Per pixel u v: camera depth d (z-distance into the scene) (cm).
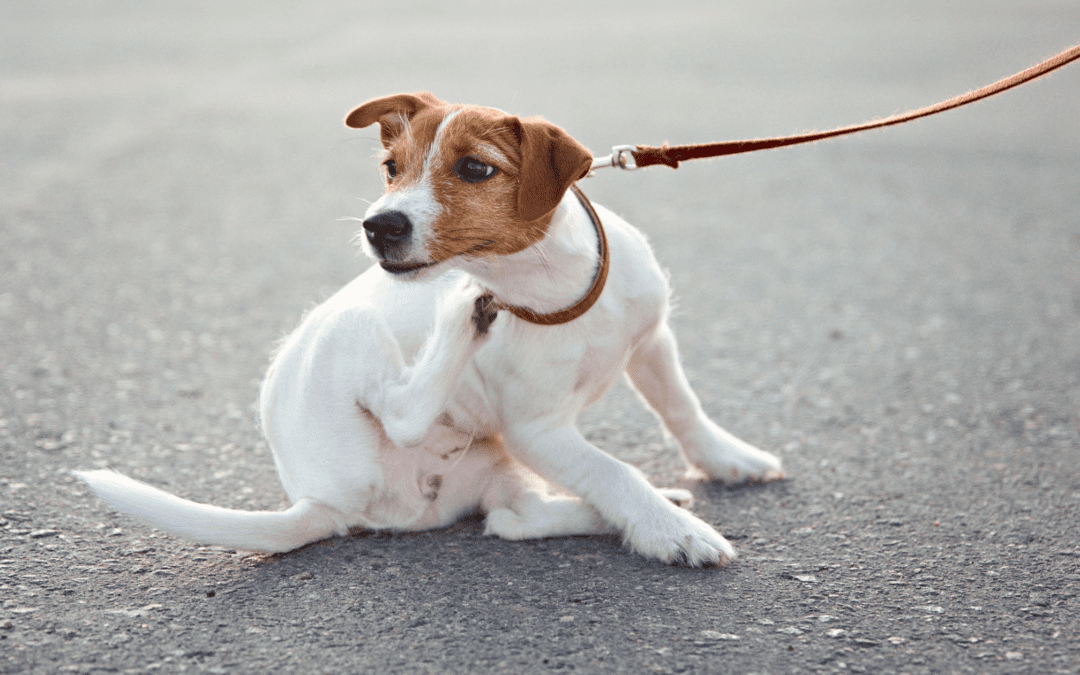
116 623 253
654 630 250
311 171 877
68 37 1731
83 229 702
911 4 2152
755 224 732
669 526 287
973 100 302
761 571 283
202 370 459
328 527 302
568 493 324
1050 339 492
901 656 240
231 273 614
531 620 255
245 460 365
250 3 2367
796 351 492
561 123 1015
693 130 977
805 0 2366
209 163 902
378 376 291
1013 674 233
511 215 260
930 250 658
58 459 358
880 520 315
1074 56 292
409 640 246
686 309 561
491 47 1634
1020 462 357
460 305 282
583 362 288
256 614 258
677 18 2073
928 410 411
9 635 246
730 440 353
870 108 1070
